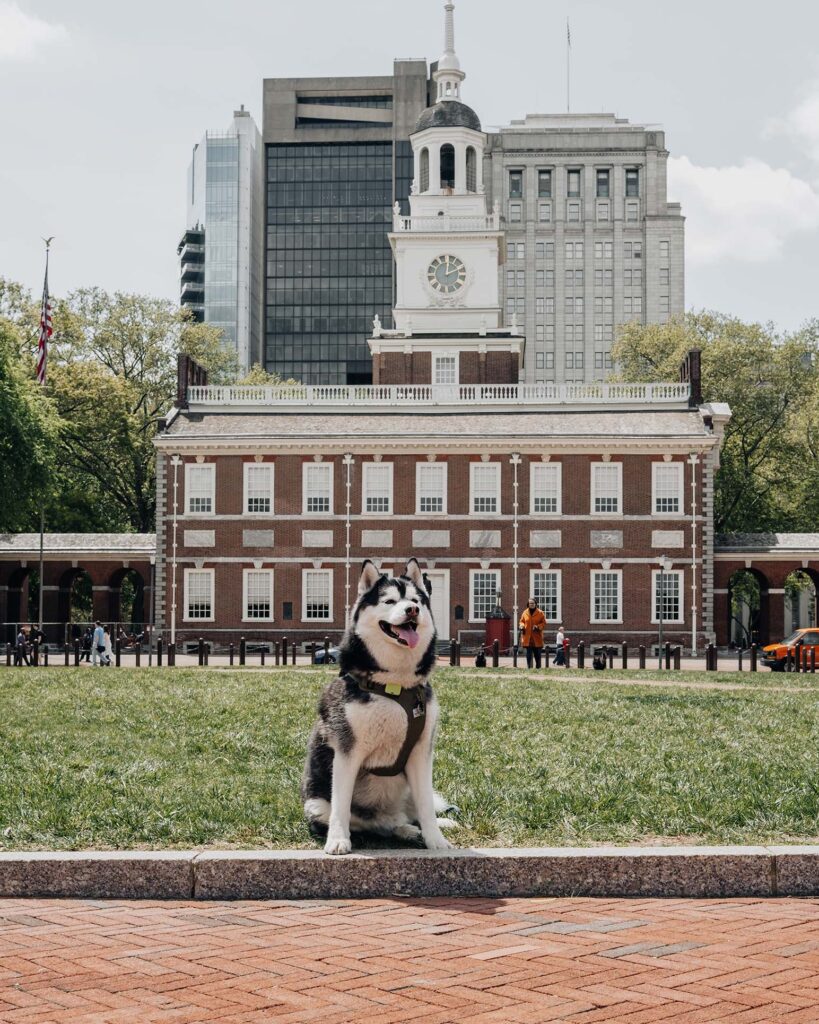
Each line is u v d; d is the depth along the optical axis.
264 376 109.50
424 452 68.44
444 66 86.38
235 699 25.56
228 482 68.88
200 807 11.75
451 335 80.88
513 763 15.12
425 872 9.64
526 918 8.79
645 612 67.50
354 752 10.25
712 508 67.44
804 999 6.86
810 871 9.65
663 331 96.00
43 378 69.19
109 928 8.52
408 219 84.56
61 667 45.09
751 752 16.11
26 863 9.62
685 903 9.32
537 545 67.88
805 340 86.25
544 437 67.56
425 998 6.90
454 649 47.25
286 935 8.30
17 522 65.69
